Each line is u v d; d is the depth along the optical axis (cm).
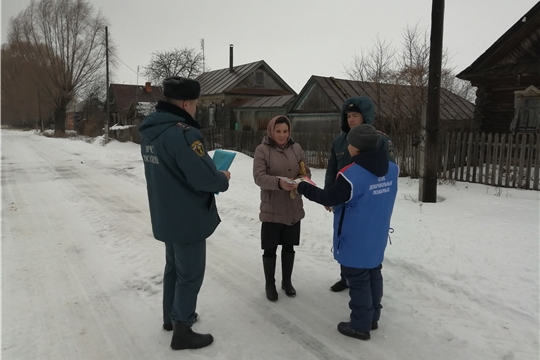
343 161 369
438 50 679
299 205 372
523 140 787
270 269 371
